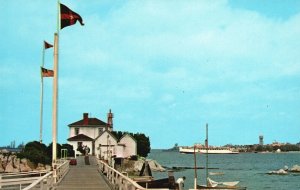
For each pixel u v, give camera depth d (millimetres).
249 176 136250
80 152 116750
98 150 113688
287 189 100500
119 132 142500
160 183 49844
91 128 124375
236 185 98688
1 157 77625
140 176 76812
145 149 153500
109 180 36312
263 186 106562
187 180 115188
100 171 51688
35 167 79875
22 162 78188
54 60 38906
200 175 135125
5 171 73438
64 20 40312
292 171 151125
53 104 38719
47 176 23344
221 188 81875
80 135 121125
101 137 115188
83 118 126312
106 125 124750
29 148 83750
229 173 147375
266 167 190375
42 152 84938
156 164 149625
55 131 38625
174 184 49781
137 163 101562
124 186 23594
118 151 115500
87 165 75125
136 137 152000
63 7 40094
